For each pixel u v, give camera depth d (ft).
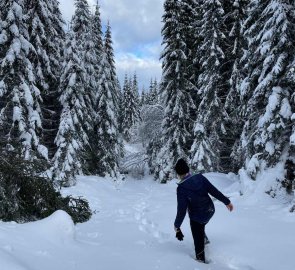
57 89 70.08
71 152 61.57
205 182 19.25
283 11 35.35
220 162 72.08
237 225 24.39
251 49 42.37
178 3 81.05
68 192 49.90
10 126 52.08
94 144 87.81
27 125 50.62
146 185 82.17
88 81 79.97
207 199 19.01
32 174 27.58
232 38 70.13
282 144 35.24
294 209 27.40
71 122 64.28
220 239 21.68
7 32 49.78
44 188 27.58
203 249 18.63
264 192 33.86
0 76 50.88
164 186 72.49
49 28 63.93
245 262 18.08
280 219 25.76
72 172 60.70
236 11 66.90
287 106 34.42
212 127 69.72
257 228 23.31
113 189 67.41
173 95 82.38
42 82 61.67
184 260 17.83
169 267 16.61
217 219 26.50
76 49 66.69
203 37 73.20
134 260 17.54
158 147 95.14
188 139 82.74
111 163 90.33
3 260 12.71
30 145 48.98
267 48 36.65
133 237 23.95
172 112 80.84
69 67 65.36
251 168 36.94
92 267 15.90
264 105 40.81
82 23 85.56
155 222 29.04
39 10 61.21
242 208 30.60
